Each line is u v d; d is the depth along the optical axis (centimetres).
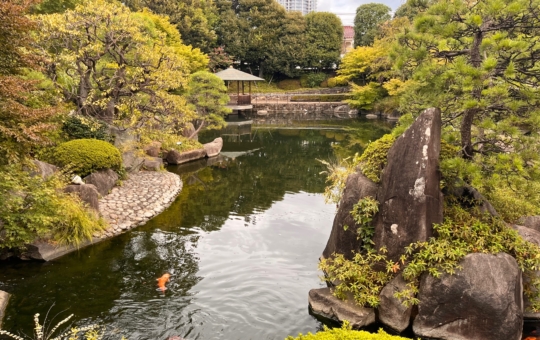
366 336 395
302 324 610
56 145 1129
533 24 666
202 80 2386
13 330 567
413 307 588
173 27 3181
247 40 4806
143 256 832
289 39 4856
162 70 1405
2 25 573
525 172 618
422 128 605
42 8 1656
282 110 4412
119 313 621
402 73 786
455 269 554
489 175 655
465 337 545
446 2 666
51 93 1053
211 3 4688
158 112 1451
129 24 1344
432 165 605
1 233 744
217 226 1039
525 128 764
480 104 605
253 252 879
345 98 4553
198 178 1594
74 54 1217
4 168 725
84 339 553
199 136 2783
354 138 2686
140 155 1485
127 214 1043
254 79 3575
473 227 605
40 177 811
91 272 752
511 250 598
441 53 707
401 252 609
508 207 796
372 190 680
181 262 813
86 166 1103
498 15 634
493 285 536
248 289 711
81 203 876
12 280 709
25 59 620
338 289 636
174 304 654
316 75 5059
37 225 752
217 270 784
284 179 1616
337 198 984
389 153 654
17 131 591
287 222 1088
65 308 630
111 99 1423
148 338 562
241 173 1711
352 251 679
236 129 3144
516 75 683
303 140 2630
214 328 593
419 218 594
